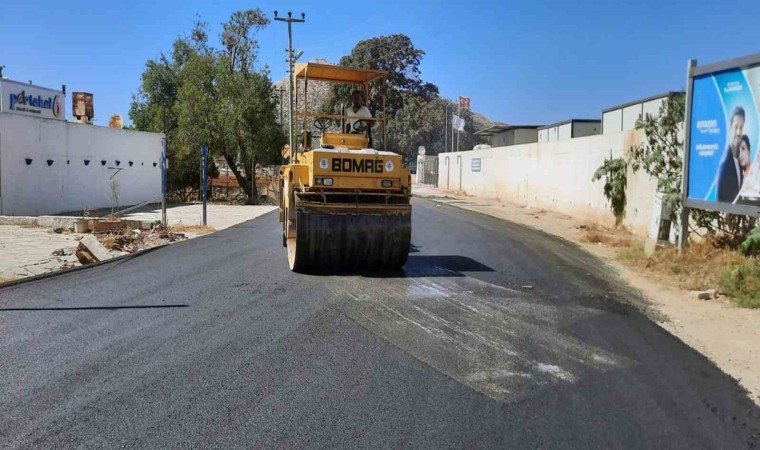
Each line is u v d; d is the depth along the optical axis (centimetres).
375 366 521
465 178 3534
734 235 955
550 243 1312
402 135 6875
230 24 4069
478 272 958
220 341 589
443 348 571
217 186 4197
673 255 981
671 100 1203
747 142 823
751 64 809
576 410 432
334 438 389
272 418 418
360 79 1114
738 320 666
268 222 1939
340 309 714
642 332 624
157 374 499
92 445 378
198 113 3525
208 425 407
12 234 1463
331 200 932
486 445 380
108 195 2666
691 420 416
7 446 376
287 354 551
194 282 869
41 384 476
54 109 2486
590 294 801
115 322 653
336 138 1051
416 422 412
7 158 2008
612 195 1556
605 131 2209
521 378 495
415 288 834
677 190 1083
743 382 486
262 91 3631
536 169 2319
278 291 809
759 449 376
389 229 923
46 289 820
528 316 688
